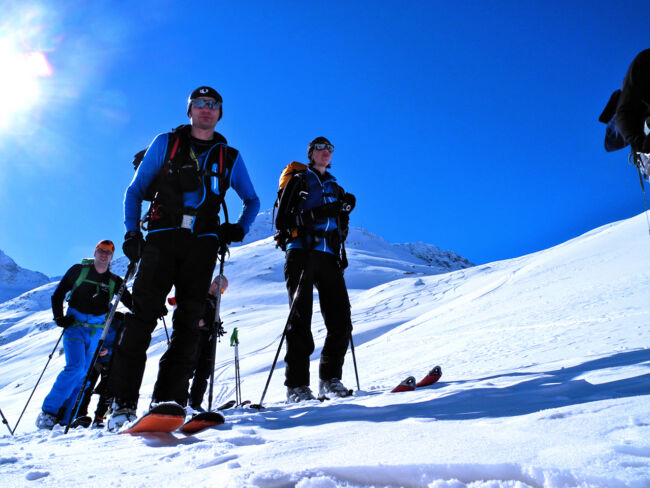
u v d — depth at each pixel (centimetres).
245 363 2366
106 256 544
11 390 4091
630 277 1375
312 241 441
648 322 633
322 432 171
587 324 785
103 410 526
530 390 214
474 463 97
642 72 255
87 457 177
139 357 283
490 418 156
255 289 8788
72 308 535
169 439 205
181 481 123
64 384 515
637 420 115
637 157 274
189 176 304
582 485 84
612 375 222
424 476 98
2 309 18650
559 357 485
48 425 505
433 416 178
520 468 92
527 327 944
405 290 4200
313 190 456
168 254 297
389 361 1019
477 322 1351
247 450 149
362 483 102
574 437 111
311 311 438
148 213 308
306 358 431
